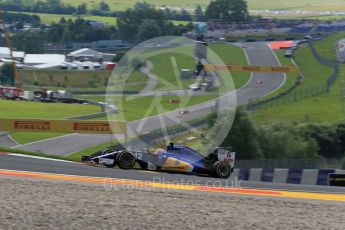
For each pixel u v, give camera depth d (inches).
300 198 1502.2
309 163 3983.8
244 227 1083.3
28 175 1616.6
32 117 5511.8
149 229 1032.2
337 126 6259.8
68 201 1229.1
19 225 1008.9
